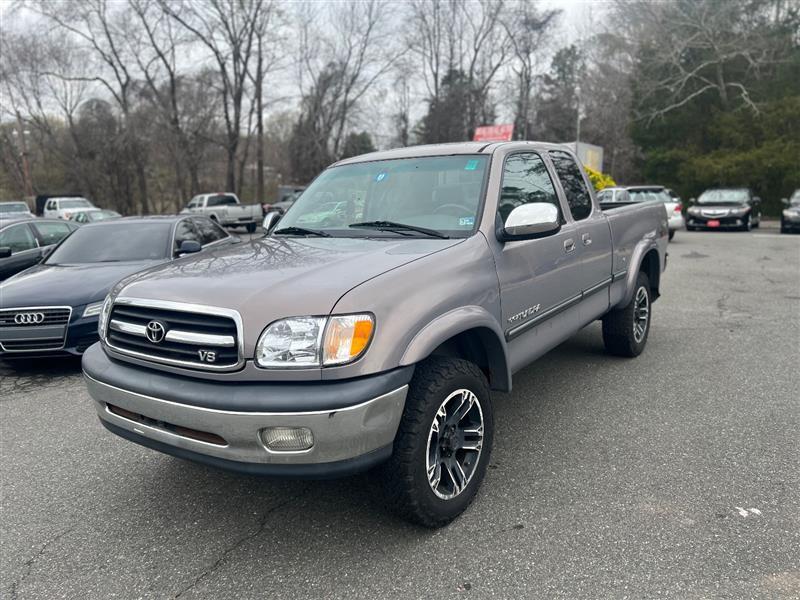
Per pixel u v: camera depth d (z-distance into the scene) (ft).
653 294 20.67
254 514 10.75
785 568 8.64
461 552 9.33
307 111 140.26
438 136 163.94
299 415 8.18
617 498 10.73
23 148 141.49
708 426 13.75
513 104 172.96
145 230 24.98
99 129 135.13
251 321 8.47
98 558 9.61
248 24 124.47
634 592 8.26
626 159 162.09
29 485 12.14
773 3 106.32
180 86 124.88
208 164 147.95
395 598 8.36
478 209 11.60
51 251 24.40
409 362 8.84
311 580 8.83
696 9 107.86
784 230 67.51
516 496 10.92
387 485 9.37
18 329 18.98
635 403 15.35
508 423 14.32
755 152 99.45
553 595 8.28
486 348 11.07
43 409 16.69
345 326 8.40
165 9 115.96
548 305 13.04
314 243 11.65
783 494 10.67
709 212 71.00
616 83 160.15
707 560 8.87
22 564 9.49
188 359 8.94
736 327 23.15
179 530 10.33
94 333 19.45
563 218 14.19
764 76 109.40
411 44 149.69
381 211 12.62
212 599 8.52
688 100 110.11
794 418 14.07
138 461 13.11
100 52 122.93
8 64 127.13
